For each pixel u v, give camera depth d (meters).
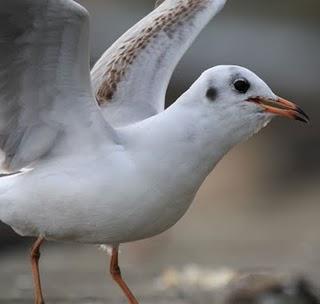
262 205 28.77
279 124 31.86
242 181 30.14
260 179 30.33
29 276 19.64
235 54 33.44
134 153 11.95
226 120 11.89
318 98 32.94
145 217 12.00
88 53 11.75
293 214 27.70
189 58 32.22
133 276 19.08
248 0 35.94
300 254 22.03
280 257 21.62
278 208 28.50
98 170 11.98
